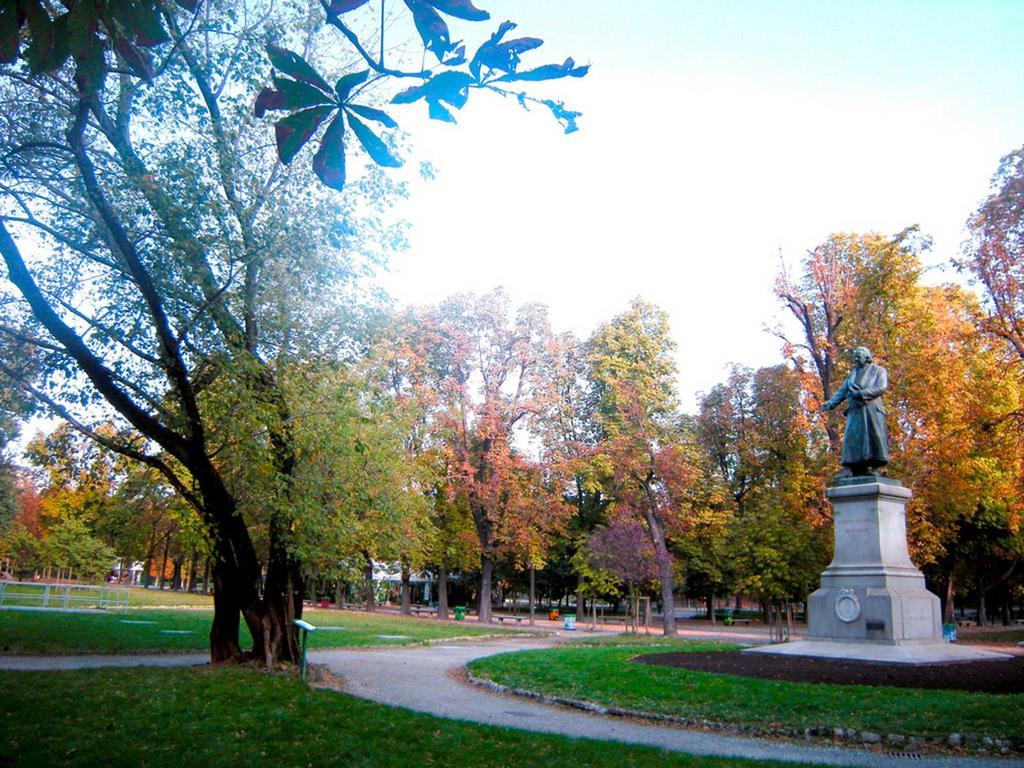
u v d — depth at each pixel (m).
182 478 18.91
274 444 16.17
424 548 44.12
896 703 13.16
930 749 11.00
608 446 42.00
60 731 10.08
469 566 53.44
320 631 32.75
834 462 33.09
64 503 70.00
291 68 2.58
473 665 20.30
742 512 52.16
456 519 51.41
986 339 31.20
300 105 2.62
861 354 21.52
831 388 34.00
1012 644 32.78
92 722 10.71
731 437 52.88
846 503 20.75
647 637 37.28
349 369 17.89
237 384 14.20
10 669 15.55
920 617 19.52
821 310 36.03
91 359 13.91
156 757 9.12
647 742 11.45
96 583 66.94
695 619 66.06
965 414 32.09
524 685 16.62
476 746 10.23
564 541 56.22
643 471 40.56
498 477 46.38
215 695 13.19
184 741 9.95
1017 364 31.38
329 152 2.70
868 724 11.91
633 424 41.62
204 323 14.20
